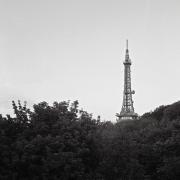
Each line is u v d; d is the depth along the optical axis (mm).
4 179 50031
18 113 57312
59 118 56812
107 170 57781
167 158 69750
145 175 68500
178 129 81375
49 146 52219
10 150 52031
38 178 50750
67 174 50375
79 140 55125
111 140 61875
